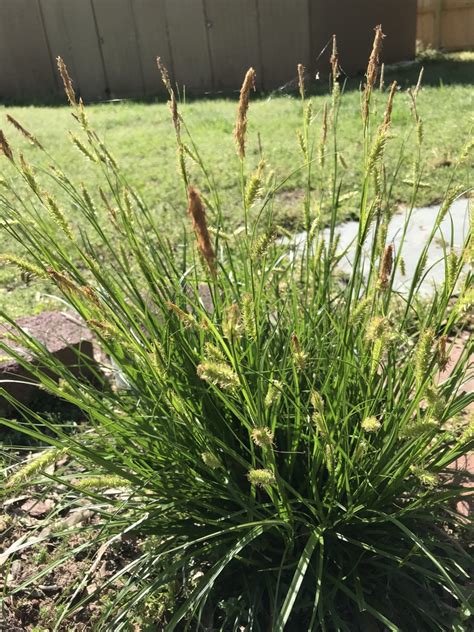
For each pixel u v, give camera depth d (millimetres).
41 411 649
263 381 397
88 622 418
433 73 2543
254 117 1899
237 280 495
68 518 463
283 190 1217
